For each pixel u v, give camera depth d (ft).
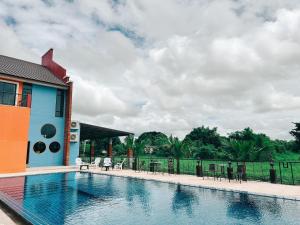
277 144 155.63
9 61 76.43
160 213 24.79
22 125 56.85
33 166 66.69
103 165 68.28
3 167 53.31
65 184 42.34
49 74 78.84
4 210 24.41
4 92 63.93
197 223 21.68
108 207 27.09
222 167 47.19
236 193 33.45
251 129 81.82
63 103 75.00
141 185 41.32
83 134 89.25
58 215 23.72
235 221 22.11
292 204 27.37
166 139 61.41
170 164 55.67
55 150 71.82
